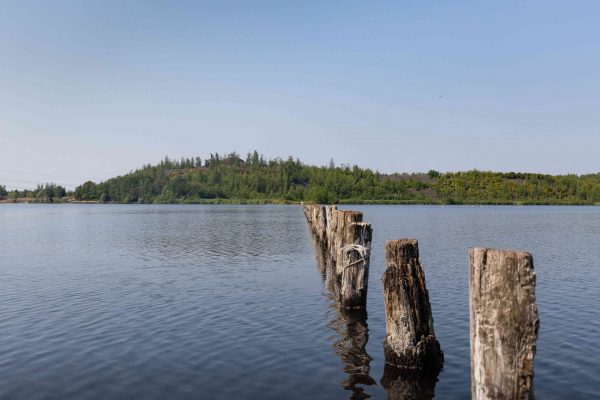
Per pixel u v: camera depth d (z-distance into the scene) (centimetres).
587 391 901
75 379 966
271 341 1207
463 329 1312
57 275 2236
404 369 970
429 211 11912
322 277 2152
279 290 1848
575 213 10938
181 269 2403
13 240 4034
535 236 4419
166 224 6291
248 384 941
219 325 1355
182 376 982
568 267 2477
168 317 1446
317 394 896
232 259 2762
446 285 1953
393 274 988
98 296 1752
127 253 3086
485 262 592
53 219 7844
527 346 568
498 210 13112
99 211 12000
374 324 1352
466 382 942
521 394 571
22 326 1355
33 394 897
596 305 1614
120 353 1120
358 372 1000
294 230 5066
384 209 13438
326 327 1330
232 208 14112
